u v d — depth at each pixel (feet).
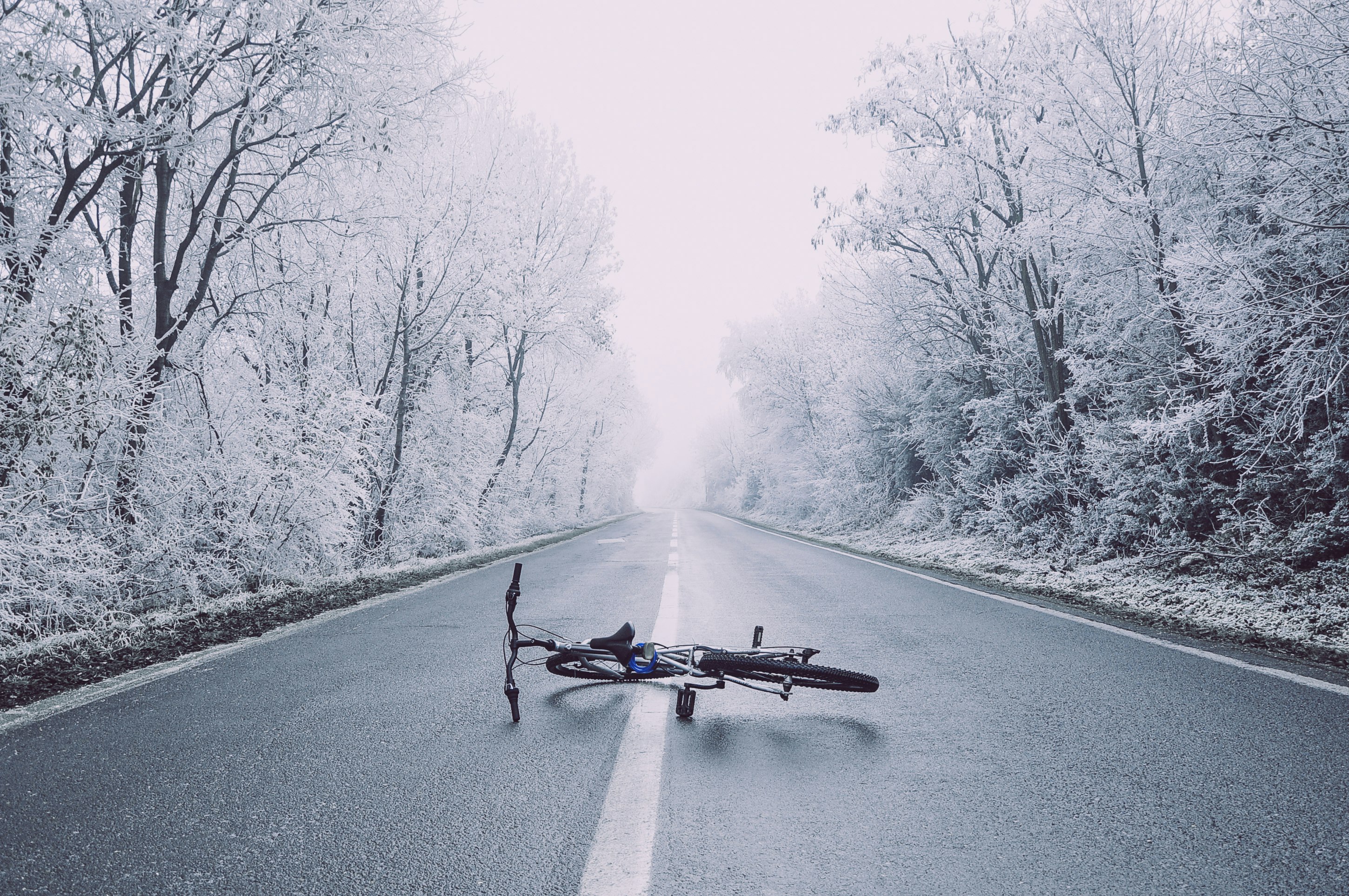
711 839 8.93
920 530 65.21
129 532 30.96
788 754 11.82
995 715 13.57
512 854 8.64
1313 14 24.81
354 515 49.34
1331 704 13.78
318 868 8.38
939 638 20.99
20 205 30.19
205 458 34.94
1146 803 9.61
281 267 44.57
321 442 40.34
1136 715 13.37
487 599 31.40
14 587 23.86
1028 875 7.92
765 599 29.19
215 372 38.42
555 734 13.07
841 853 8.52
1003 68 44.83
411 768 11.51
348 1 34.94
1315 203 25.99
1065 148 38.19
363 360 57.21
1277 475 30.63
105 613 26.76
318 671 18.52
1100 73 38.09
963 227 50.52
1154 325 37.19
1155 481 35.58
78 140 29.71
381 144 36.63
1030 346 51.29
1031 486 45.62
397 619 26.73
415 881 8.06
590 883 7.94
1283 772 10.48
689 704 13.83
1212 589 27.37
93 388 27.04
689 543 67.77
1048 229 38.68
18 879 8.24
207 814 9.91
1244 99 28.09
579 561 49.83
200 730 13.75
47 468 25.59
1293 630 21.34
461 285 58.18
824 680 13.83
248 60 34.58
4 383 25.07
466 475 66.03
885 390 71.82
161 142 32.40
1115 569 34.65
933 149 48.91
